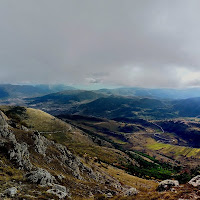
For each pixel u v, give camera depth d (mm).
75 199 44469
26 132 84250
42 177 43906
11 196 30406
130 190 51969
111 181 113375
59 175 60188
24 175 44875
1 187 33531
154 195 40094
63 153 101000
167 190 43781
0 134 60438
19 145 61625
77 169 91188
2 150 54250
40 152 77000
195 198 33656
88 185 66000
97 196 53531
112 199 48250
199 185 40781
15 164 51438
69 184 57969
